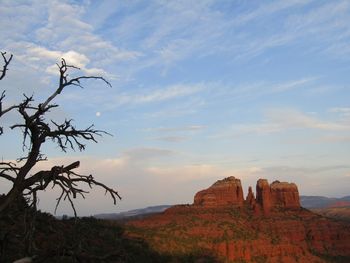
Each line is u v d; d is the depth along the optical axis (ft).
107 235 186.91
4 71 43.73
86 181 42.68
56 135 43.80
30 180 42.01
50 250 41.37
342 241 476.54
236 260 371.15
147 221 438.40
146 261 199.11
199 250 338.75
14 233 44.83
